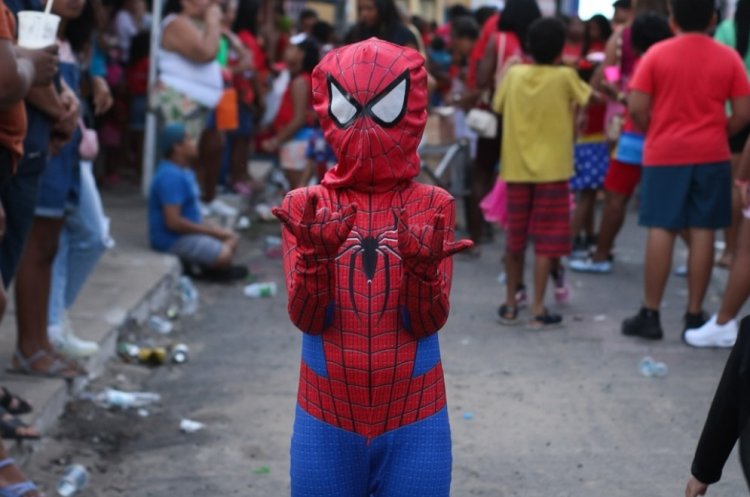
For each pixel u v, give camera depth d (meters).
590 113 9.01
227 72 10.15
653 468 4.73
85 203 5.58
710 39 6.49
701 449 2.86
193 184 8.56
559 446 4.98
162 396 5.68
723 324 6.59
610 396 5.69
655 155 6.57
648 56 6.56
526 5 8.77
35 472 4.54
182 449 4.93
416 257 2.73
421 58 2.99
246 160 11.74
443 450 2.99
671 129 6.51
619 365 6.27
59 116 4.55
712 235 6.65
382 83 2.90
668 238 6.71
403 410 2.97
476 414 5.40
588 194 9.40
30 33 4.14
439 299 2.84
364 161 2.92
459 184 10.02
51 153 4.73
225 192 11.62
